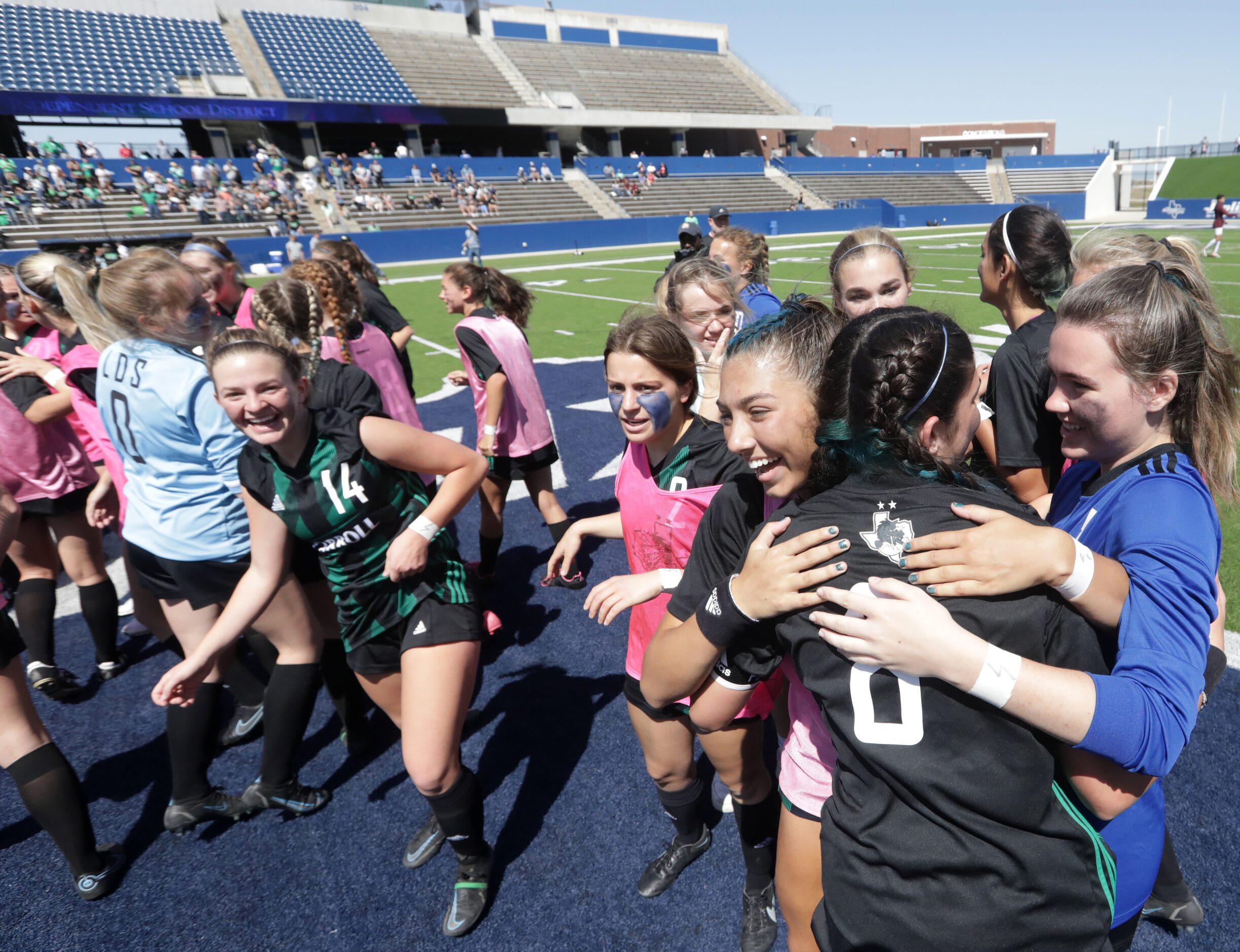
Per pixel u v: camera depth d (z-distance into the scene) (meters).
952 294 13.43
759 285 3.31
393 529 2.02
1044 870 0.98
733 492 1.42
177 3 32.69
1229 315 7.86
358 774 2.76
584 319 13.12
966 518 1.00
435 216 30.62
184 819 2.40
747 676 1.30
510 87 38.53
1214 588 1.09
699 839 2.22
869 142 54.81
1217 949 1.87
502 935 2.07
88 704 3.29
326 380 2.07
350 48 35.94
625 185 35.69
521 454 3.78
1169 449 1.24
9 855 2.47
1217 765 2.42
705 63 46.78
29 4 29.78
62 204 24.19
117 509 3.34
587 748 2.80
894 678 0.99
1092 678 0.94
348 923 2.14
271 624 2.33
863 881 1.04
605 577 4.17
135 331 2.16
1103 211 40.41
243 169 28.81
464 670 2.04
